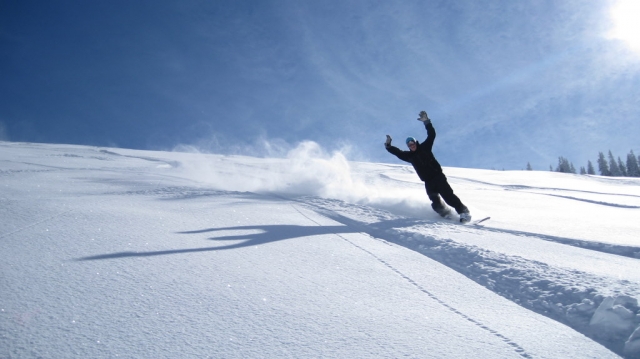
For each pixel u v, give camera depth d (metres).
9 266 2.74
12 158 14.70
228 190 8.21
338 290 2.65
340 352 1.83
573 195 12.85
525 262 3.29
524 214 7.70
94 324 1.99
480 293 2.72
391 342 1.94
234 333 1.97
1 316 2.01
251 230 4.36
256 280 2.76
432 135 6.75
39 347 1.74
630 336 1.97
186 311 2.20
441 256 3.69
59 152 20.11
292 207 6.35
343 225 5.03
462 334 2.06
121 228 4.05
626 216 7.87
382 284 2.81
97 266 2.85
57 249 3.21
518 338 2.04
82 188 7.34
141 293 2.42
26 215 4.32
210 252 3.39
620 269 3.34
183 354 1.75
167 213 5.08
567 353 1.90
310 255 3.48
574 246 4.44
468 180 20.30
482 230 5.14
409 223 5.25
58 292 2.36
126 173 11.04
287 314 2.23
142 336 1.89
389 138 6.91
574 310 2.39
